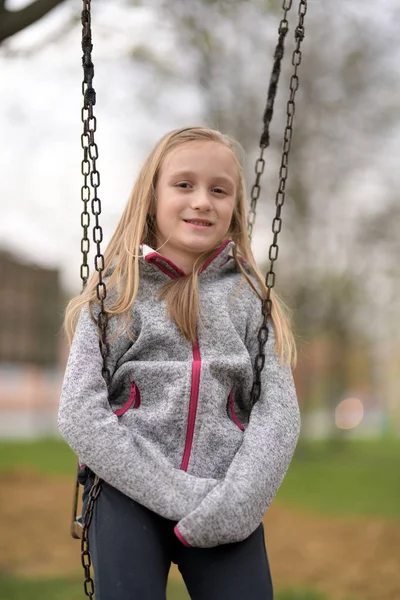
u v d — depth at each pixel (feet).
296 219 50.49
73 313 7.06
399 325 73.05
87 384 6.49
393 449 71.77
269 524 27.17
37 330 58.13
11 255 55.83
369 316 68.59
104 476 6.26
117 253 7.35
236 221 7.98
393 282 57.41
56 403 82.99
